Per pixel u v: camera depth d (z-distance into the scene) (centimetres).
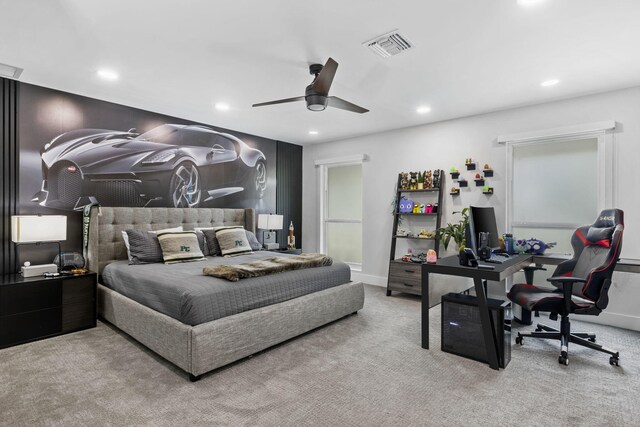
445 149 462
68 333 306
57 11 212
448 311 270
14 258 321
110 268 339
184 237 383
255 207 549
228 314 250
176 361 230
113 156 388
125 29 234
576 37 242
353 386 218
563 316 268
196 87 342
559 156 382
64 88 344
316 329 324
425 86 338
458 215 449
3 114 316
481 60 280
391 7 207
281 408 193
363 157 545
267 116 441
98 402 197
